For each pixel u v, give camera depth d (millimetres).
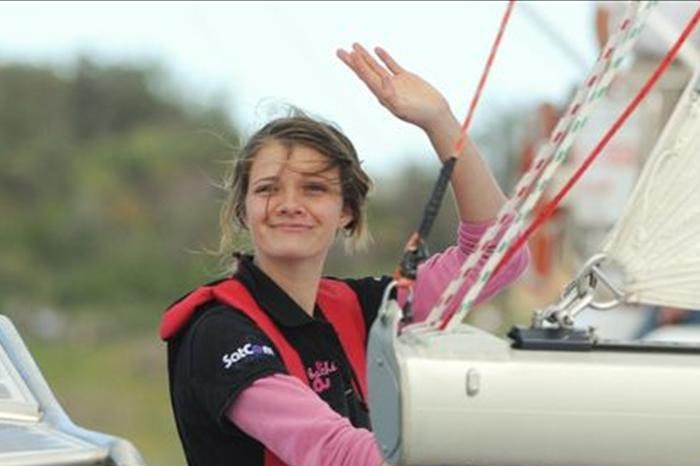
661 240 9578
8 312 66438
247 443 11125
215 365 10984
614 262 9617
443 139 11219
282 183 11430
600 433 9078
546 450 9086
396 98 11141
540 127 33688
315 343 11523
